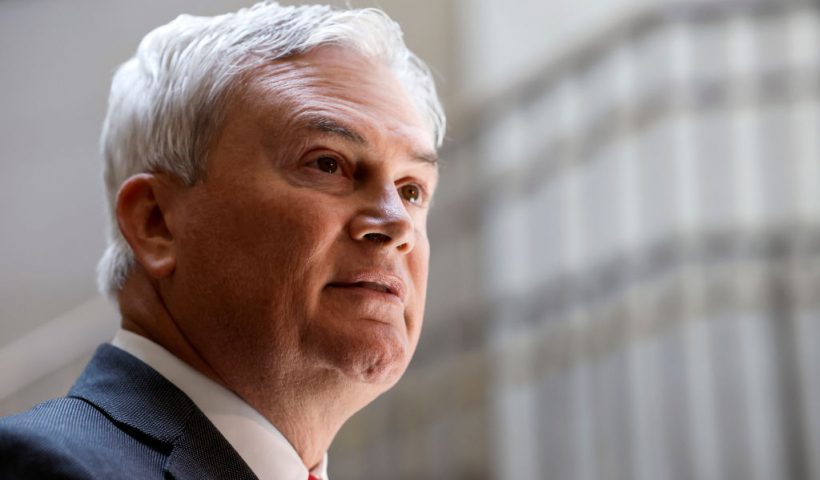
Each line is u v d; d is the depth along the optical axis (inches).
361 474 276.4
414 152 91.7
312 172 86.8
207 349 85.4
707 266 247.6
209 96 88.0
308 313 84.1
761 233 244.2
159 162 89.4
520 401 266.8
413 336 92.1
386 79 94.7
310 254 84.4
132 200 89.1
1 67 352.8
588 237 267.0
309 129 87.0
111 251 93.4
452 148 285.1
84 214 342.6
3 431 71.7
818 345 234.5
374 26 96.7
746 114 251.3
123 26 348.2
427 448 275.9
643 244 258.2
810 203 242.2
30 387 291.9
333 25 94.0
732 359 241.6
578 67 270.5
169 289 87.4
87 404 80.0
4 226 344.8
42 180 346.3
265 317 84.0
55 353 292.8
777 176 245.8
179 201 88.0
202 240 86.0
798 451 231.6
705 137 254.4
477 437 271.7
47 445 71.3
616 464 251.8
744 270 244.2
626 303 256.5
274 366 84.6
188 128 88.0
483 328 275.1
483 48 296.7
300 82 89.5
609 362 257.0
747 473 235.9
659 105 260.4
